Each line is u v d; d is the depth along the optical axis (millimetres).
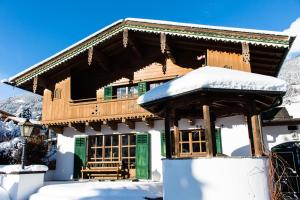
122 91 14695
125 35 12703
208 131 6477
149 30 12336
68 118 13945
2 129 21547
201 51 13086
